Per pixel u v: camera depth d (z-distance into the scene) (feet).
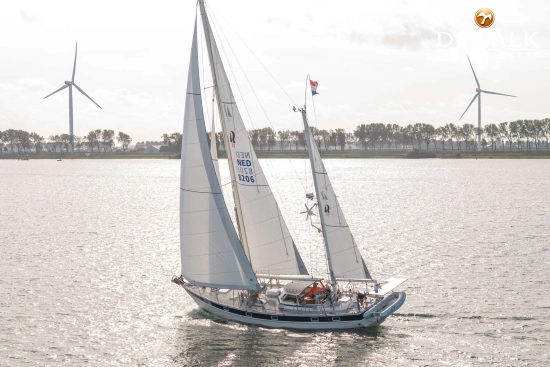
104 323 170.30
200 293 179.22
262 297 175.01
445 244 283.38
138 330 165.27
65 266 240.12
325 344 154.61
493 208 439.63
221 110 169.68
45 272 229.25
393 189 645.10
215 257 170.40
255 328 166.30
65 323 169.99
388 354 147.74
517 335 157.07
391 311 161.79
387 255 258.37
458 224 354.13
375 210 440.45
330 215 171.63
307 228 357.00
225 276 170.19
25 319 172.76
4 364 142.51
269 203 174.09
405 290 198.80
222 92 169.27
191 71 168.76
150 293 200.23
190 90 169.48
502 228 332.80
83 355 148.56
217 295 178.40
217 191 169.78
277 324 165.58
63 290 203.00
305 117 168.35
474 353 146.92
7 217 407.44
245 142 171.94
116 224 371.15
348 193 599.98
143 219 397.80
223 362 145.07
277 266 175.01
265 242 174.09
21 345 153.79
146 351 151.33
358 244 287.07
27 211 446.19
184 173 170.71
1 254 264.72
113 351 151.12
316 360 145.38
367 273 175.01
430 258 249.96
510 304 181.57
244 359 146.72
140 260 252.83
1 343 154.71
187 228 172.04
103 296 196.34
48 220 391.24
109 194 613.11
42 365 142.41
